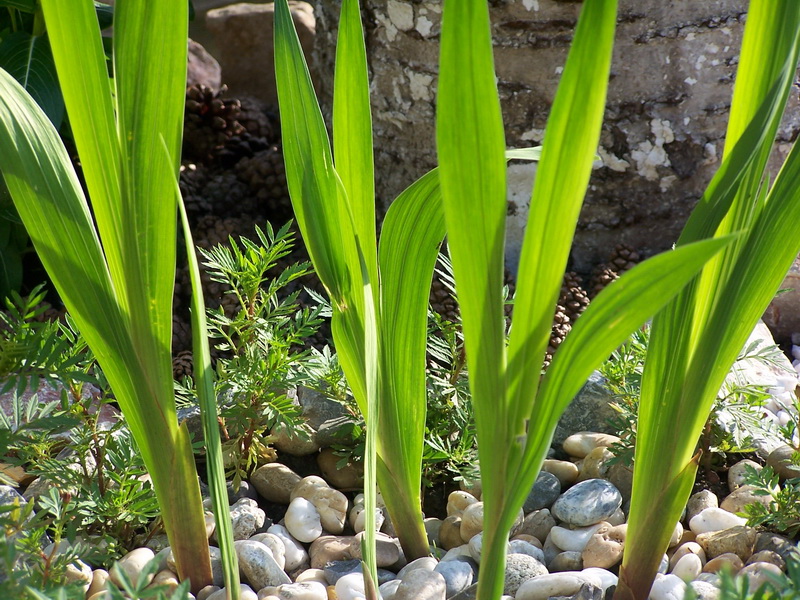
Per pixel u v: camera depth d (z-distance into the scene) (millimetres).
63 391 784
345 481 888
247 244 868
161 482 752
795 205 696
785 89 677
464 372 899
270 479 869
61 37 687
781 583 647
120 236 714
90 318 721
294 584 782
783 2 672
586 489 838
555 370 648
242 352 887
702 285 706
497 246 644
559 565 818
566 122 578
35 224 707
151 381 730
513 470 669
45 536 796
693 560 801
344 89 727
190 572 772
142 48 691
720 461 896
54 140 713
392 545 812
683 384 718
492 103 588
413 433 775
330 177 713
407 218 735
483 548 685
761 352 882
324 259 728
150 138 700
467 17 559
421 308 750
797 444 892
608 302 590
